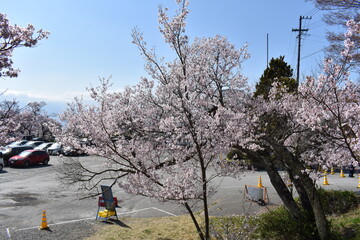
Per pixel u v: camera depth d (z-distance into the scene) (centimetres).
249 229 815
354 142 535
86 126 778
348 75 503
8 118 1066
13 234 1021
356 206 1145
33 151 2705
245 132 764
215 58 932
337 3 1124
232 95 900
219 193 1608
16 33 714
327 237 804
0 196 1562
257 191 1380
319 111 539
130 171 763
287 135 847
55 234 1032
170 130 670
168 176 702
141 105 848
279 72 1906
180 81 697
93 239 981
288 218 916
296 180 931
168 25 749
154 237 994
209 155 714
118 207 1416
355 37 911
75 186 1803
